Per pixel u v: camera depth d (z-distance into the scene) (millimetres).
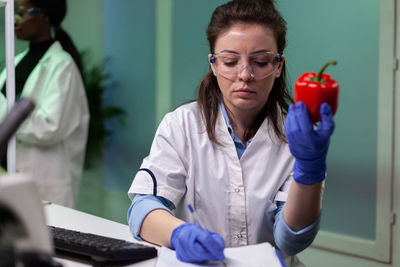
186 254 854
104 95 4062
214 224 1155
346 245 2607
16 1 2277
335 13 2598
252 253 901
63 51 2480
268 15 1061
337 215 2672
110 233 1080
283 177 1159
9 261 523
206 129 1180
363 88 2529
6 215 526
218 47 1068
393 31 2387
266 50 1040
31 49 2369
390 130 2438
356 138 2576
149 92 3723
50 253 561
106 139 4043
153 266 848
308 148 851
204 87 1211
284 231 1010
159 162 1140
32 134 2330
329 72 2662
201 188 1154
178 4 3381
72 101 2469
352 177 2598
